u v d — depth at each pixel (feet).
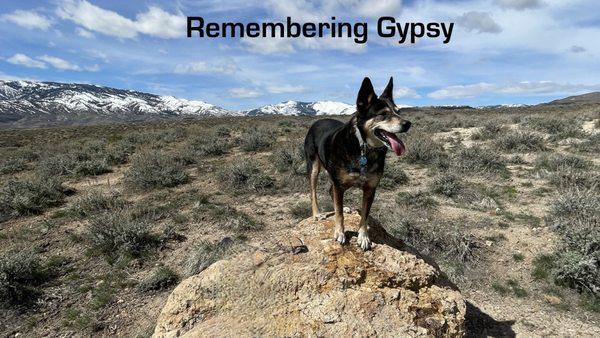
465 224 10.11
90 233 9.75
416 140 18.30
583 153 16.25
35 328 6.95
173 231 10.09
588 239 8.11
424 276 5.10
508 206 11.20
